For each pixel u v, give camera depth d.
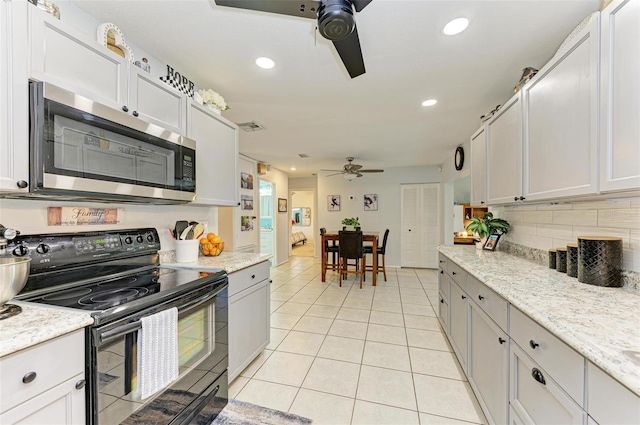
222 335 1.71
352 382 1.99
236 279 1.90
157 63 1.94
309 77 2.18
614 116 1.04
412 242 6.25
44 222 1.35
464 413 1.68
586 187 1.18
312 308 3.57
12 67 0.98
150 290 1.34
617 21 1.02
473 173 2.76
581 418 0.81
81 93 1.22
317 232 7.62
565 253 1.65
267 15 1.50
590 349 0.76
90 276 1.46
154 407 1.20
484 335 1.61
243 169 5.18
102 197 1.32
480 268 1.82
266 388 1.92
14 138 0.98
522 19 1.53
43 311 1.00
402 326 2.99
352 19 1.10
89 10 1.46
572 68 1.27
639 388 0.60
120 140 1.35
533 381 1.08
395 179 6.36
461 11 1.47
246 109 2.82
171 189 1.65
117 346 1.05
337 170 6.00
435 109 2.83
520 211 2.42
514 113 1.85
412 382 1.99
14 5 0.99
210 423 1.59
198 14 1.50
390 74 2.13
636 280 1.25
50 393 0.85
